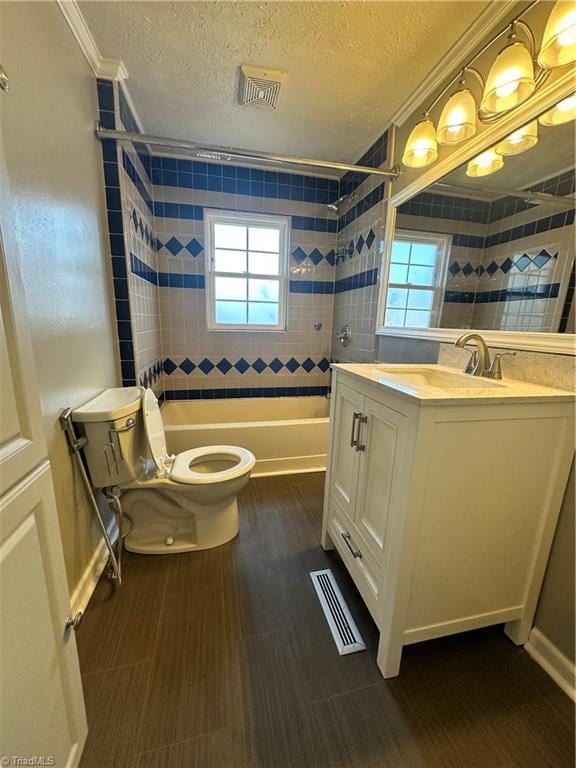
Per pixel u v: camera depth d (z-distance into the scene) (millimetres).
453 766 845
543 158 1156
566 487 1045
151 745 864
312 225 2973
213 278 2873
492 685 1038
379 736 898
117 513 1457
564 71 1037
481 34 1340
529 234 1225
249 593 1365
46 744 667
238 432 2297
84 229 1452
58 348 1186
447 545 1003
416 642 1064
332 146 2395
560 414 988
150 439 1527
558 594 1076
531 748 883
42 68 1107
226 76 1686
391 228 2129
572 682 1021
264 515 1911
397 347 2105
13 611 577
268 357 3117
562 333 1110
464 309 1566
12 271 594
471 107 1362
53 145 1178
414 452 887
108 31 1397
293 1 1242
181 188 2631
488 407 914
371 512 1165
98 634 1173
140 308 2102
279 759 845
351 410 1316
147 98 1873
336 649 1134
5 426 573
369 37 1409
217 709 947
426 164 1688
